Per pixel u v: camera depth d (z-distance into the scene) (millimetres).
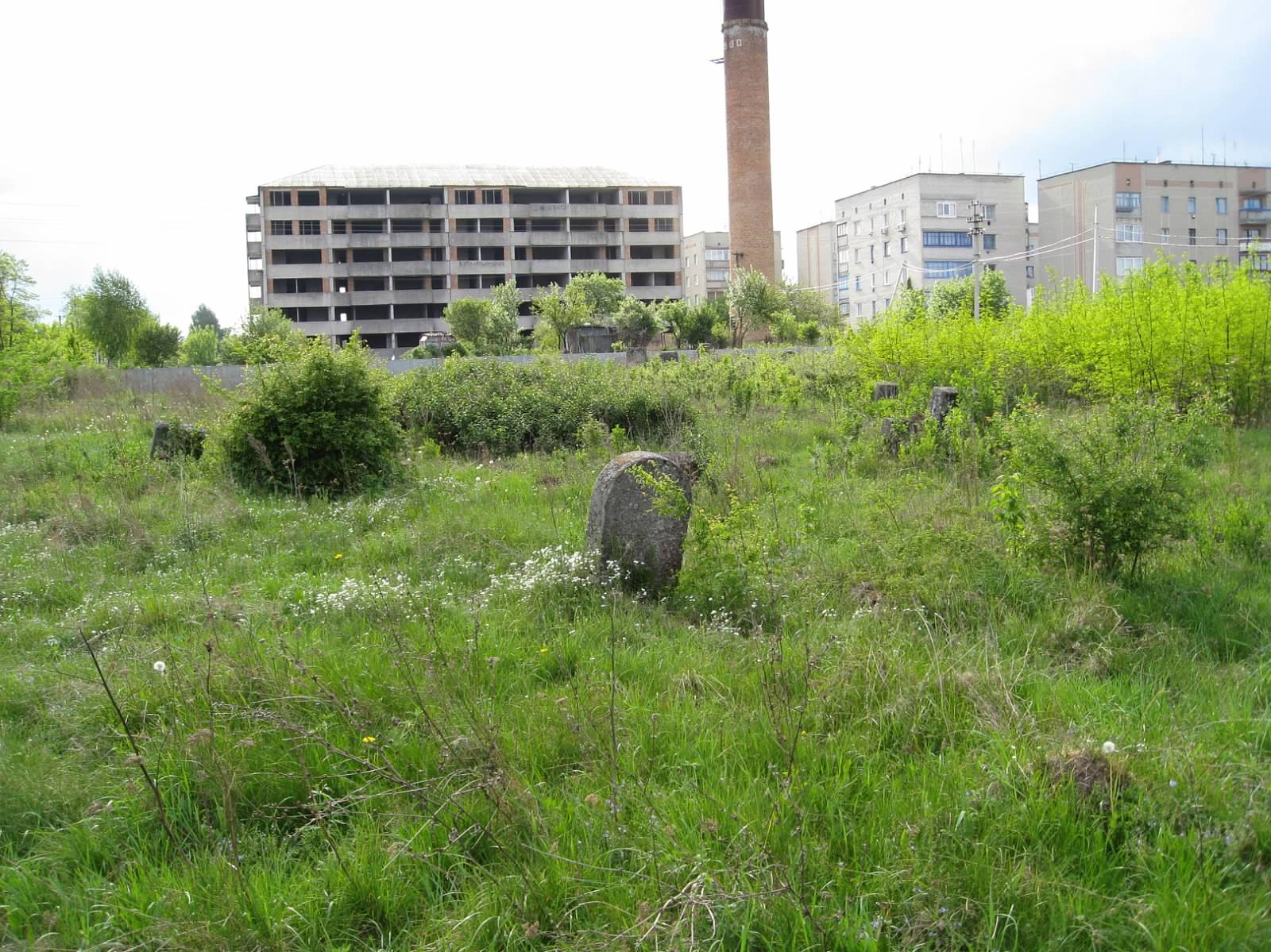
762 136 60188
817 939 2650
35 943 2771
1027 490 7438
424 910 2994
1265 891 2824
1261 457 10164
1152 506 5770
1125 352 14148
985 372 14781
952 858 3014
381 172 77000
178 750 3863
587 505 9312
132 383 26609
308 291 75250
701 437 12977
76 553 7875
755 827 3160
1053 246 73500
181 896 2982
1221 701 4188
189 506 8984
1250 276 14406
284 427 10508
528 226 77312
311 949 2826
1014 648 4918
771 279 60969
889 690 4234
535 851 3084
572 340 39500
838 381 19031
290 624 5770
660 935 2678
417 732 4039
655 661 4953
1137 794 3270
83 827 3504
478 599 6090
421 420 14547
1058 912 2777
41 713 4531
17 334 22281
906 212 74250
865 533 7188
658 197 79625
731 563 6207
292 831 3535
